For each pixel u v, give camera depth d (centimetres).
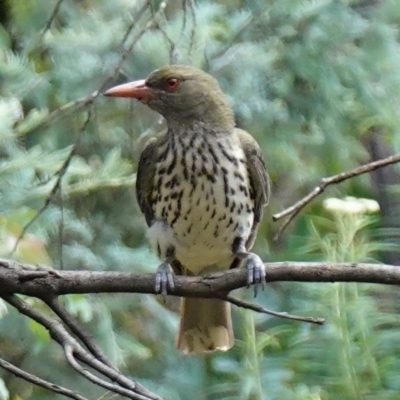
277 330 1278
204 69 1218
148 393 670
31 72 1177
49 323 720
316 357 1161
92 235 1195
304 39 1321
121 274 779
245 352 1188
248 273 795
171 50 991
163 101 945
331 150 1395
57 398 1256
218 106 944
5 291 738
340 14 1326
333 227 1441
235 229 932
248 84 1291
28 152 1053
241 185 927
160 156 934
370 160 1602
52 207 1063
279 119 1338
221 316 952
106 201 1272
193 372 1345
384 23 1360
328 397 1143
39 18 1254
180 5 1306
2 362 664
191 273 978
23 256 962
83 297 1040
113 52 1212
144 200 969
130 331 1302
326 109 1340
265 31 1316
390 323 1273
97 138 1222
